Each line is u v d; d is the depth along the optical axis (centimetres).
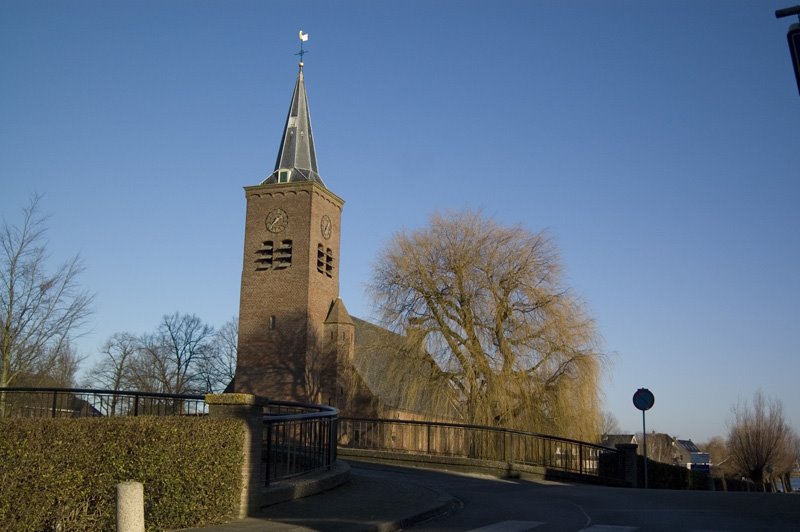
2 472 705
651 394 2286
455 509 1253
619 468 2512
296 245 5538
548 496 1480
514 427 3281
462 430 2762
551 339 3338
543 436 2502
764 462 6081
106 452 820
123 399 2008
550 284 3459
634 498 1444
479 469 2122
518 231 3547
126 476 839
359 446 3506
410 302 3578
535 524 1055
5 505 706
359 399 5388
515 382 3284
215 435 981
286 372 5341
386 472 1962
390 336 3650
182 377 7144
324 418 1420
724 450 10181
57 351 2783
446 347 3441
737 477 6731
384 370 3662
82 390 1827
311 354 5403
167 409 1880
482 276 3450
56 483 758
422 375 3478
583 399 3275
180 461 912
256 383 5403
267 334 5462
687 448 12400
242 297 5588
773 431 6112
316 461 1397
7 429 717
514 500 1401
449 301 3516
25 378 2756
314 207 5594
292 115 5991
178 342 7206
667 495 1515
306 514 1062
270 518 1023
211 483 968
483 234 3547
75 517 786
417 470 2066
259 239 5638
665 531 984
